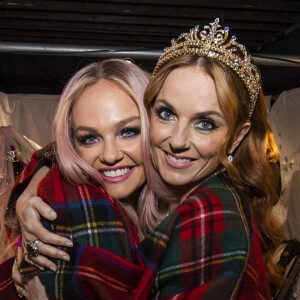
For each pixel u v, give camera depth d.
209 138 1.04
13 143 2.49
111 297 1.01
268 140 1.27
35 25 2.61
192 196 1.02
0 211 2.32
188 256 0.94
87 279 1.02
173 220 0.99
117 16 2.48
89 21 2.51
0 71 3.26
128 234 1.13
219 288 0.87
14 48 2.09
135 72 1.25
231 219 0.96
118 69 1.24
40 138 3.13
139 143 1.24
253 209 1.18
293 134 2.95
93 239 1.07
